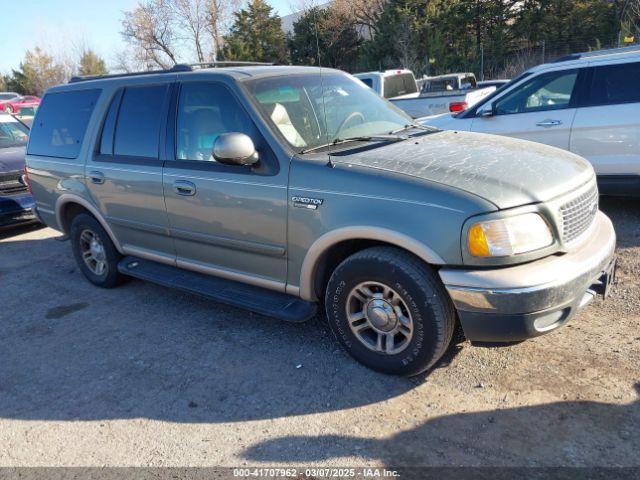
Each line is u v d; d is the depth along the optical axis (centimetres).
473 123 708
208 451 297
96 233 525
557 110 648
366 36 3491
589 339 372
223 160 363
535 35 2795
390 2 2941
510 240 294
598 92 623
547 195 309
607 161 621
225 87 399
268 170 368
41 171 561
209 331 438
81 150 511
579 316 405
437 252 303
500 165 333
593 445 276
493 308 295
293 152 364
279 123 379
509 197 300
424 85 1595
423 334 319
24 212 775
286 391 345
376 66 2900
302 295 372
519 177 318
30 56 5641
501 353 363
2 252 724
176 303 501
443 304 315
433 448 284
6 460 305
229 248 405
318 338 408
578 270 306
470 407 313
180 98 429
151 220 454
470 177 315
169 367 387
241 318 456
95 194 500
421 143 382
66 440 318
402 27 2822
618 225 604
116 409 343
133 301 514
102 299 526
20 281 599
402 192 314
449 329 321
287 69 434
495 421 300
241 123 387
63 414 343
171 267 476
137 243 488
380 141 389
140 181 449
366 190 325
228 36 3312
